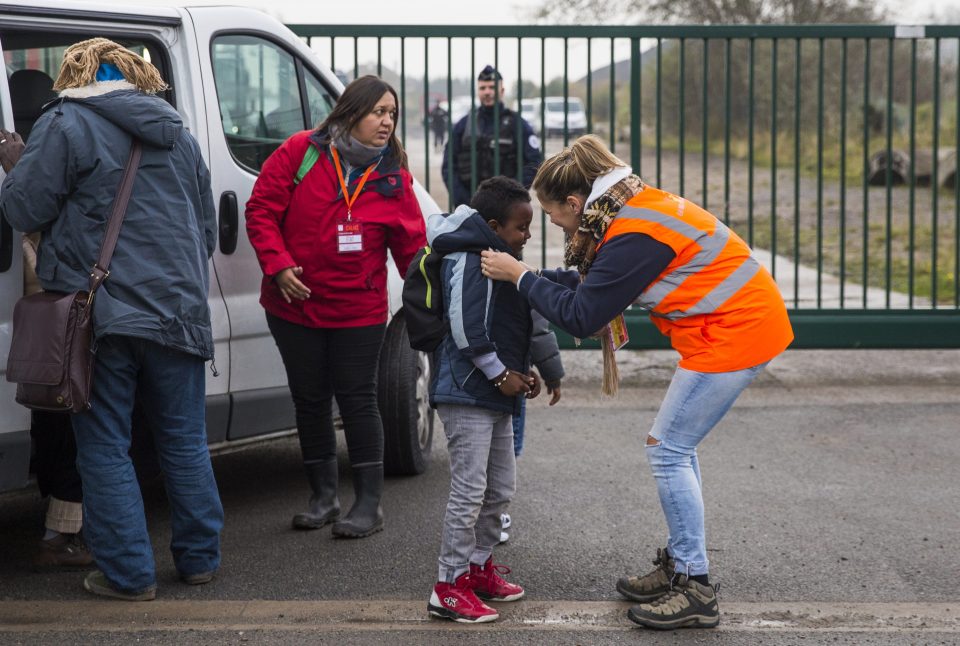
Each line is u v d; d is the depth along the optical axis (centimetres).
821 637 362
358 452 462
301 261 444
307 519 470
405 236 454
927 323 800
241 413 474
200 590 404
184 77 460
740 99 2884
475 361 366
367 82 438
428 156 795
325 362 459
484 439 376
